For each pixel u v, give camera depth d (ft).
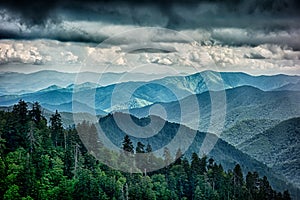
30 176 293.64
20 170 295.48
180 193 317.01
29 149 326.24
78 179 293.23
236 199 323.16
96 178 299.58
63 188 287.69
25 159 303.07
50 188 289.94
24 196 282.77
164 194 305.73
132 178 309.42
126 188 294.25
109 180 298.56
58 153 324.19
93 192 285.43
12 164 300.81
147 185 304.50
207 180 324.19
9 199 274.57
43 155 312.09
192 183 321.32
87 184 288.71
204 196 312.29
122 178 304.91
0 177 293.84
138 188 297.53
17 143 332.60
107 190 295.69
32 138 329.52
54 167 307.99
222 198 318.04
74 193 286.05
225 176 332.80
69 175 310.86
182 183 321.11
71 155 321.52
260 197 331.77
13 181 289.12
